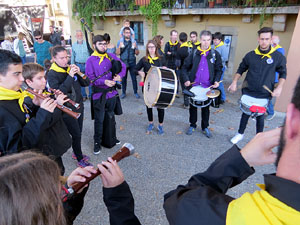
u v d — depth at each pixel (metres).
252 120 4.42
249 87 3.44
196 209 0.57
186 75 3.83
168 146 3.69
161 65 4.09
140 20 8.09
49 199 0.65
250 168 0.68
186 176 3.01
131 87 6.77
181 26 7.35
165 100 3.34
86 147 3.73
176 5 6.88
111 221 0.93
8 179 0.60
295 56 4.17
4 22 15.53
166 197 0.74
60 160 2.23
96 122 3.37
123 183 0.96
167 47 5.71
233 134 3.98
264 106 3.25
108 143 3.58
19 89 1.87
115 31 8.95
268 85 3.29
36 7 16.86
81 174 1.03
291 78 4.29
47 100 1.71
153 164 3.25
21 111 1.71
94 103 3.28
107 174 0.93
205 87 3.75
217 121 4.46
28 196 0.60
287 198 0.44
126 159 3.37
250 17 5.97
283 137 0.48
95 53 3.24
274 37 4.19
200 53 3.67
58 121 2.12
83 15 8.99
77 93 3.01
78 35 5.30
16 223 0.58
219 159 0.73
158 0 6.94
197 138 3.90
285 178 0.46
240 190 2.72
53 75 2.83
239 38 6.45
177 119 4.62
